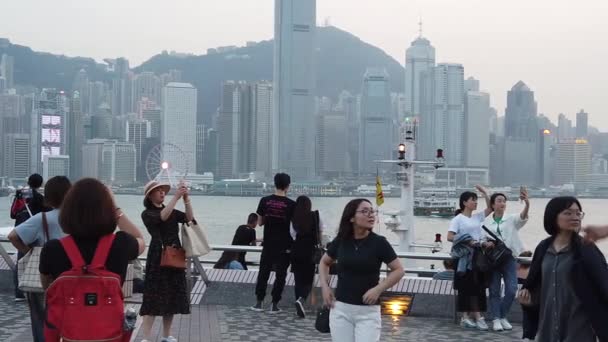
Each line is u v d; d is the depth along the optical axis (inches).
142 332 423.2
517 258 490.9
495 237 477.4
